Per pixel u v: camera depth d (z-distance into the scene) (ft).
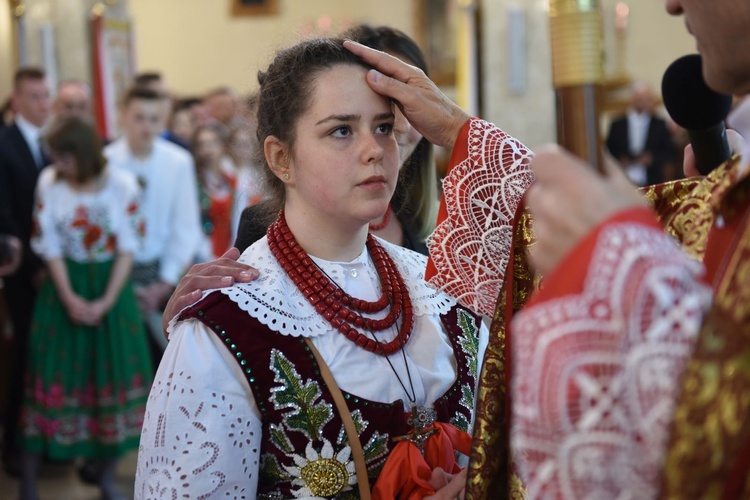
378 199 4.90
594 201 2.96
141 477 4.82
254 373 4.78
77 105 18.86
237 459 4.74
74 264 14.75
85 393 14.69
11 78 32.24
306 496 4.79
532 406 2.86
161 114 17.61
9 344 17.79
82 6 32.17
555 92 3.23
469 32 33.35
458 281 5.09
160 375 4.84
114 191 14.98
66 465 17.25
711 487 2.73
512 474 4.31
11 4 32.04
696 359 2.81
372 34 7.52
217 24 50.44
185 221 17.71
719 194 3.63
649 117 31.96
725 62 3.32
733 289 3.05
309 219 5.16
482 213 5.01
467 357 5.43
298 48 5.05
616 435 2.75
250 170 5.89
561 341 2.82
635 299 2.81
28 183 15.97
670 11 3.56
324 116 4.83
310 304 5.04
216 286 4.96
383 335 5.14
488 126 5.04
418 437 4.95
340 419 4.84
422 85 5.01
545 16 32.86
